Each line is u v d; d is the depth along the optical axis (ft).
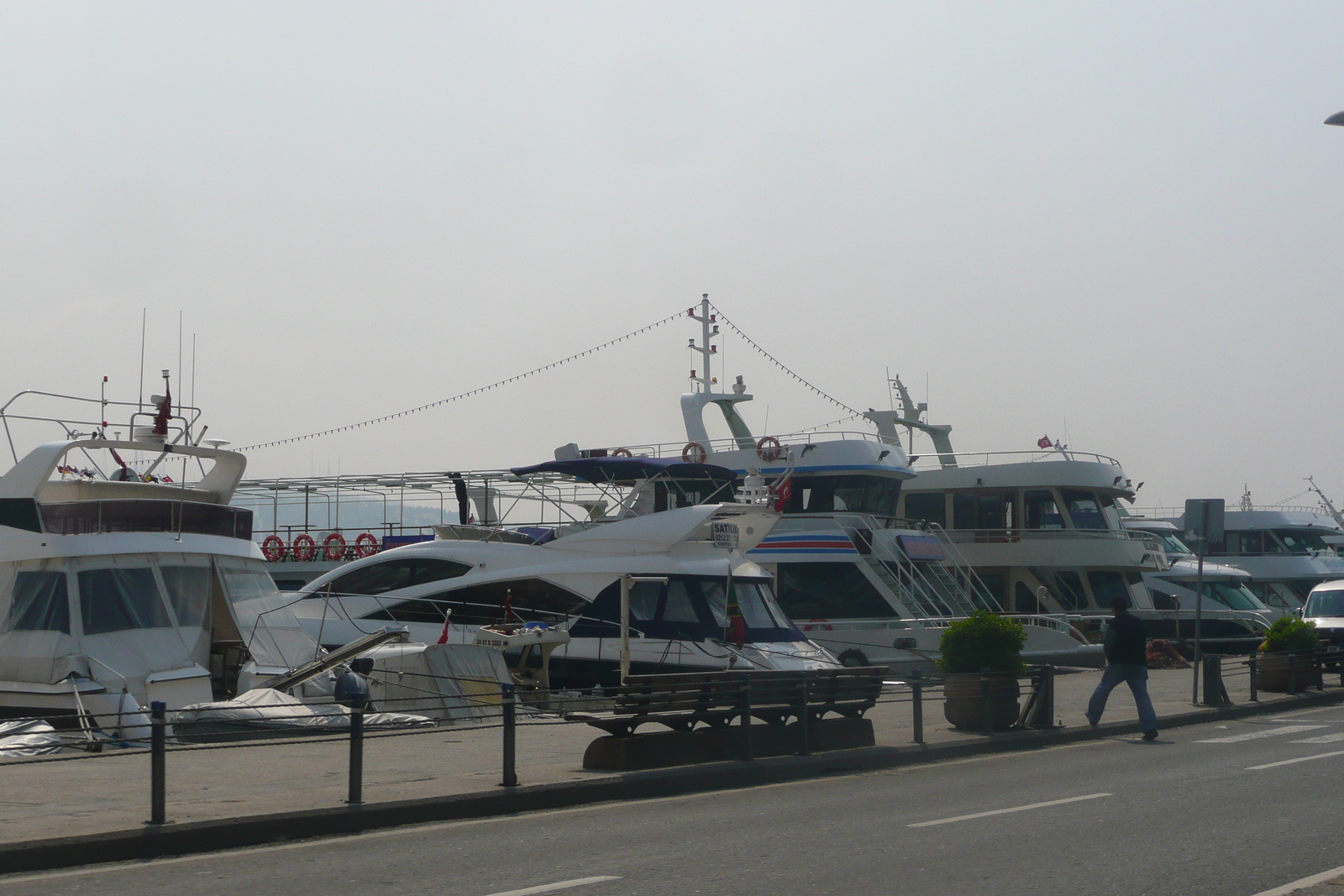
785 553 97.71
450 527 91.91
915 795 38.34
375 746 48.93
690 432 121.90
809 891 24.11
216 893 24.38
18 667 57.36
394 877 25.98
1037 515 121.29
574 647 77.10
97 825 29.45
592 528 81.66
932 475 124.36
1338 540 173.99
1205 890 23.95
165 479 74.95
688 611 76.64
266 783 37.58
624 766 41.42
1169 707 67.77
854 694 49.73
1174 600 136.56
